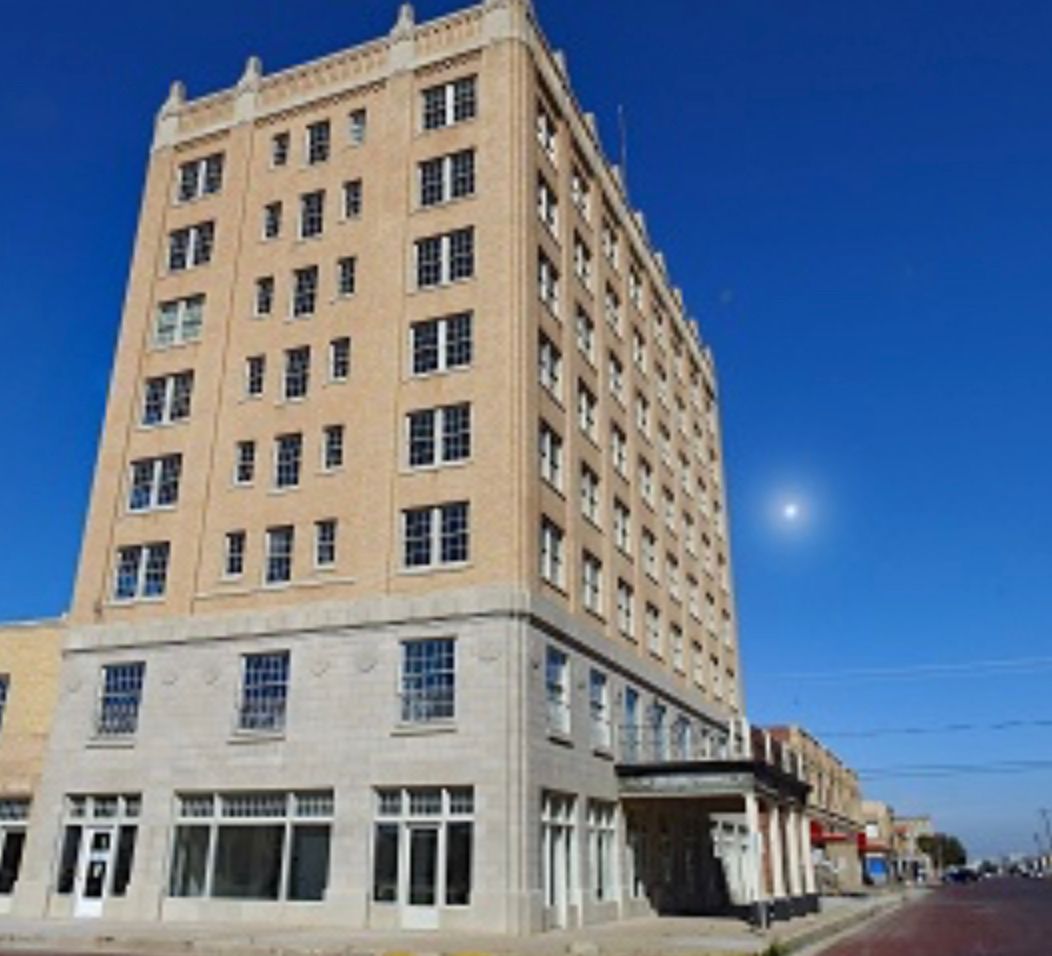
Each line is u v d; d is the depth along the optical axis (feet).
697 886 132.87
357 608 93.81
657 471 146.20
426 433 99.60
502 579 90.27
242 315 114.11
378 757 88.07
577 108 130.62
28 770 107.55
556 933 79.56
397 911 82.74
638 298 151.33
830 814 281.74
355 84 119.65
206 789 93.66
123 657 102.89
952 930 93.66
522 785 82.89
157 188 126.52
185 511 106.93
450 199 108.17
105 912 93.04
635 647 123.34
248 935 71.00
